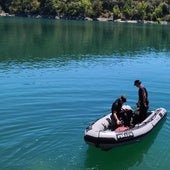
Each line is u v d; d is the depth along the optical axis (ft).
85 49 149.89
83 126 50.39
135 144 45.98
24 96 65.57
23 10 425.28
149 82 82.12
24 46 152.46
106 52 142.00
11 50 138.51
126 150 44.88
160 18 408.26
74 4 412.77
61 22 341.82
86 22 362.94
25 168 38.68
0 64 104.73
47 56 125.08
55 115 54.80
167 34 245.24
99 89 72.74
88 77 86.12
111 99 64.85
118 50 150.10
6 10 431.43
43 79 82.17
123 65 108.37
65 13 416.05
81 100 63.62
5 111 56.29
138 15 409.69
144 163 41.88
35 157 41.04
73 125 50.65
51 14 417.08
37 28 250.57
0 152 41.78
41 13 419.54
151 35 231.30
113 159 42.73
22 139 45.39
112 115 47.24
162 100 65.92
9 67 99.50
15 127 49.32
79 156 41.83
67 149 43.29
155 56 133.08
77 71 94.94
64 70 95.96
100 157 43.06
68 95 67.05
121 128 46.62
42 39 183.11
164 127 51.57
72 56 126.72
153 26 340.18
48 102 61.72
